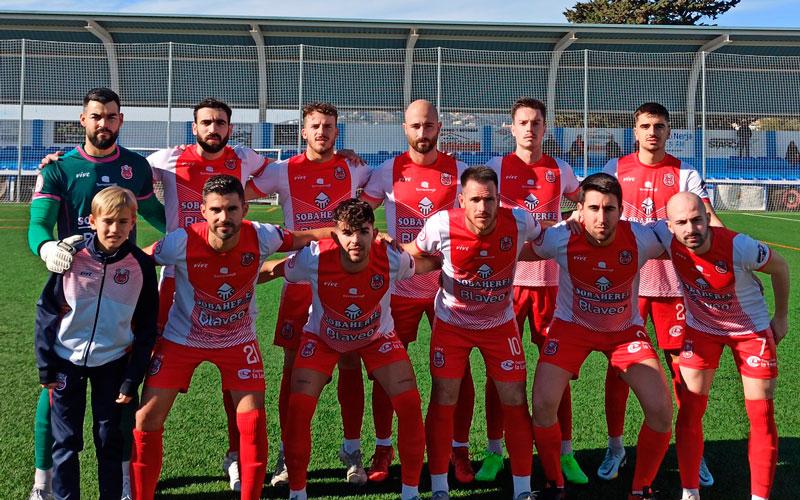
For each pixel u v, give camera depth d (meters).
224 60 24.05
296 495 3.17
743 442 4.06
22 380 4.91
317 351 3.29
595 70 24.05
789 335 6.36
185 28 22.56
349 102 24.50
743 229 14.72
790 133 21.69
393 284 3.56
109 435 3.00
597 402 4.70
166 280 3.68
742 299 3.19
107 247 2.95
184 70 24.31
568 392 3.65
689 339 3.36
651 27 22.12
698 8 33.56
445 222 3.37
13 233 12.98
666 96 24.14
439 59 18.11
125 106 24.41
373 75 24.38
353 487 3.52
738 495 3.42
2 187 20.05
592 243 3.30
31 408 4.38
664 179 4.07
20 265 9.77
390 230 4.05
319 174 4.05
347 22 21.97
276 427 4.27
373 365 3.30
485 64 22.45
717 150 21.56
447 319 3.45
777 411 4.47
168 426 4.21
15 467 3.56
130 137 22.12
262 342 6.18
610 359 3.36
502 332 3.40
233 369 3.12
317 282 3.22
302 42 23.70
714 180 21.20
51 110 23.69
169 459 3.77
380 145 22.41
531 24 22.22
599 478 3.66
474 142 21.69
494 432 3.72
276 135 22.25
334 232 3.13
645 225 3.49
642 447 3.19
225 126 3.80
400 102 24.56
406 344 3.95
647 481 3.22
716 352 3.28
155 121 22.16
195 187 3.90
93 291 2.96
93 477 3.50
